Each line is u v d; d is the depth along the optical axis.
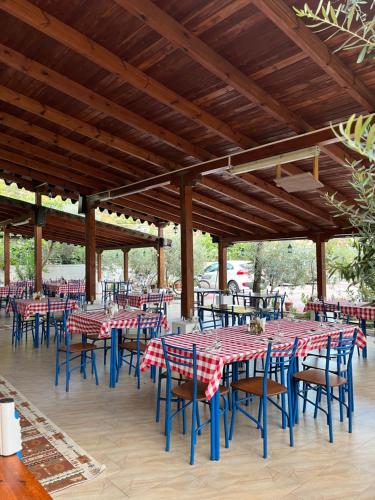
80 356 5.51
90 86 4.80
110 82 4.69
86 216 9.41
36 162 7.97
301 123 4.99
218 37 3.67
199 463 2.89
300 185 5.48
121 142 6.29
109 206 11.28
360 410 3.96
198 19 3.45
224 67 3.94
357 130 0.98
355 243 1.43
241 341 3.61
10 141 6.89
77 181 8.55
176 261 17.62
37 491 1.52
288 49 3.76
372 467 2.85
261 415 3.82
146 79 4.38
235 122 5.34
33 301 7.45
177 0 3.28
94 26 3.72
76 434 3.36
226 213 10.27
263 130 5.54
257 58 3.92
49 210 10.95
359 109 4.67
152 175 7.81
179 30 3.50
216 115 5.18
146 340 5.31
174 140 5.89
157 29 3.38
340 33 3.40
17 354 6.27
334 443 3.23
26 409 3.92
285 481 2.66
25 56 4.27
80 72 4.54
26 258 18.03
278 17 3.09
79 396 4.32
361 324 6.51
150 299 9.20
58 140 6.52
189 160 6.99
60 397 4.29
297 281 13.35
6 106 5.75
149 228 23.16
